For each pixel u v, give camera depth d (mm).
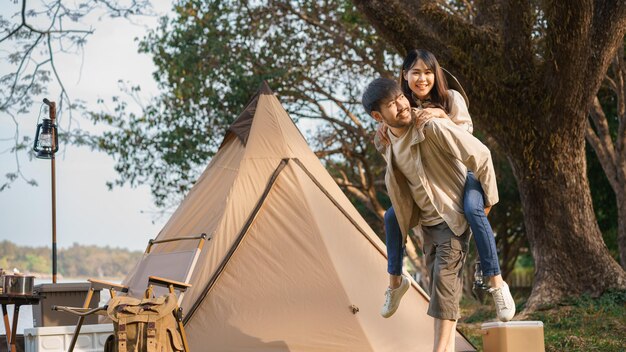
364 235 5938
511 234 19891
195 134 15508
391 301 4410
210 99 14977
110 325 4836
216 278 5402
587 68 8289
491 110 8734
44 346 4660
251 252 5590
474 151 3885
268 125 6371
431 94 4246
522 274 24750
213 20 15375
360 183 18828
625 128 11445
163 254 5945
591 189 15680
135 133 16047
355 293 5457
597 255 8773
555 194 8773
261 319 5230
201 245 5297
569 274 8758
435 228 4133
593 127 14891
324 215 5887
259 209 5797
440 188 4055
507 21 8438
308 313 5297
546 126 8602
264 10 15539
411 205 4191
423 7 8953
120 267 54750
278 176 6004
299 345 5125
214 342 5094
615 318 7918
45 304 5508
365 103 4031
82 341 4746
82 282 5656
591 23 7914
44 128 7168
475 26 8883
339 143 17250
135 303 4258
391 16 8711
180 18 15766
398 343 5281
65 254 52938
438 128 3875
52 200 7129
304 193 5941
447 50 8688
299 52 15812
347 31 15344
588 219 8836
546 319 8344
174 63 15391
